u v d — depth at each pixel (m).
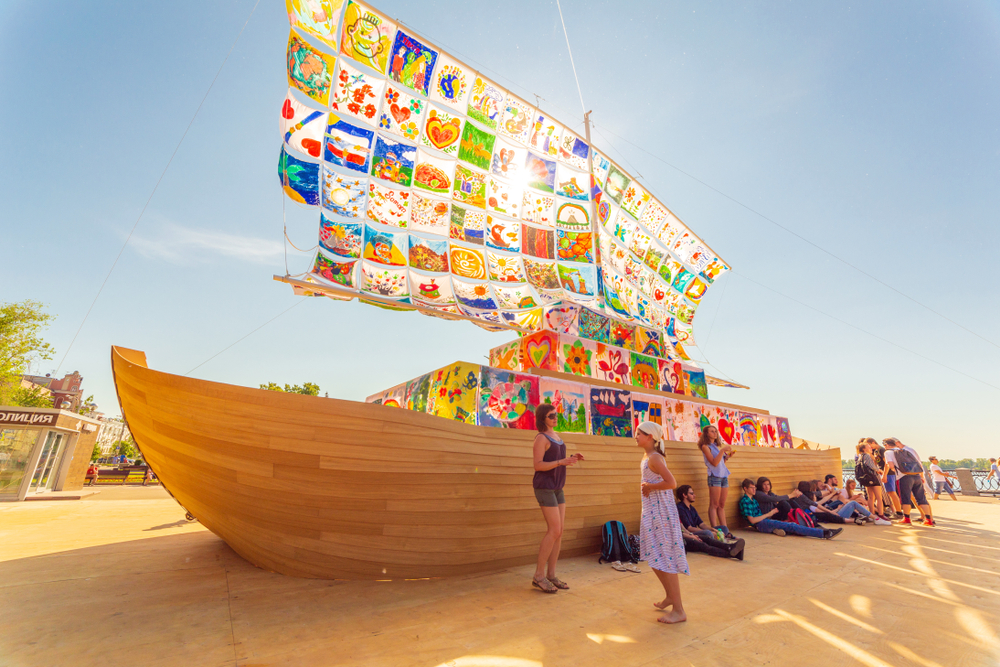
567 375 5.93
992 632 2.75
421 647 2.50
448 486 3.97
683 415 7.46
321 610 3.10
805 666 2.29
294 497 3.57
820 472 10.34
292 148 4.92
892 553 5.41
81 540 5.77
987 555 5.23
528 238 7.13
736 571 4.46
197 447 3.70
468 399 4.86
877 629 2.81
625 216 9.24
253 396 3.51
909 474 8.12
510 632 2.74
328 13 5.10
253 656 2.34
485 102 6.68
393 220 5.78
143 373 3.75
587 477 5.25
